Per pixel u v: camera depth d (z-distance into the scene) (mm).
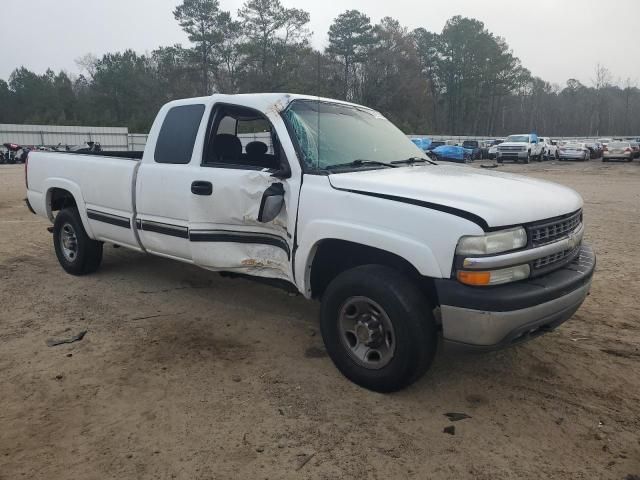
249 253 4191
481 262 2965
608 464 2852
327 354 4152
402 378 3354
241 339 4441
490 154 39188
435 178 3646
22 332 4547
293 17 46844
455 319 3062
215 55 56031
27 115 73062
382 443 3018
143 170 4879
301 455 2908
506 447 2996
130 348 4238
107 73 74625
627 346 4305
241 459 2875
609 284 5949
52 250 7512
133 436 3076
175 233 4656
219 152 4551
